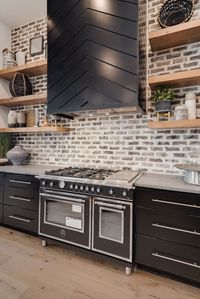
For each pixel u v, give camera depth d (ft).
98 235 6.72
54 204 7.85
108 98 6.84
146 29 7.94
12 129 10.55
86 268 6.59
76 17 7.50
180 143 7.61
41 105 10.93
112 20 6.84
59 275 6.19
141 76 7.16
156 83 7.09
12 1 9.47
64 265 6.73
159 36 6.82
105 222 6.77
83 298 5.25
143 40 7.44
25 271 6.34
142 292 5.52
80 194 7.08
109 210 6.54
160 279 6.08
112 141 8.95
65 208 7.59
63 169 8.68
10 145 11.55
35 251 7.59
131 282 5.93
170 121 6.79
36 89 11.07
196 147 7.34
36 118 10.95
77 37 7.46
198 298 5.33
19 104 11.23
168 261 5.77
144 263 6.10
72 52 7.55
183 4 6.91
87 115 9.37
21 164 10.73
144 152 8.27
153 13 7.98
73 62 7.52
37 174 8.15
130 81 6.54
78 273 6.31
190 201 5.46
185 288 5.70
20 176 8.73
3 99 10.75
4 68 10.92
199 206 5.34
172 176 7.37
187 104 6.91
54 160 10.55
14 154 10.27
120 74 6.68
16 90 10.57
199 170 5.75
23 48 11.44
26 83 10.63
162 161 7.91
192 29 6.41
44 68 10.02
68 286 5.70
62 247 7.95
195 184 5.93
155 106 7.52
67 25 7.70
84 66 7.28
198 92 7.24
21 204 8.75
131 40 6.56
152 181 6.44
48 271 6.38
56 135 10.50
